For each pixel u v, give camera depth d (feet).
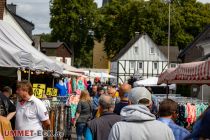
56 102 48.80
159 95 78.38
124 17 266.36
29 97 26.43
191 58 151.43
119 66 260.42
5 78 49.37
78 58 293.02
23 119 26.35
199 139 12.18
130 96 17.76
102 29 281.33
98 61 346.54
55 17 280.92
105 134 22.06
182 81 43.29
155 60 261.03
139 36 259.39
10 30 42.80
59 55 292.20
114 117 22.49
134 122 16.28
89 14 282.77
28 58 32.04
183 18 262.88
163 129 16.20
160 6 259.60
